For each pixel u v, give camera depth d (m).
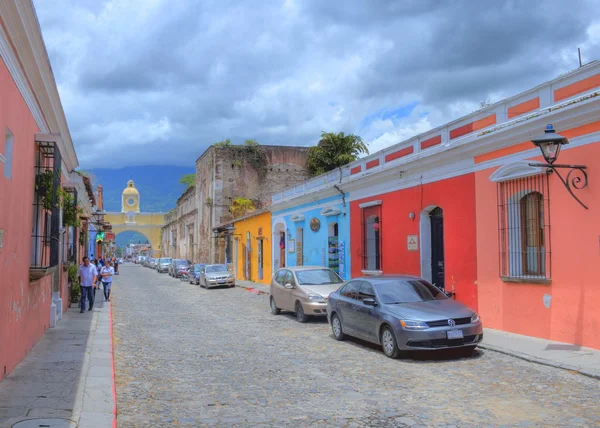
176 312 19.19
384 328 10.56
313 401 7.40
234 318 17.20
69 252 19.97
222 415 6.78
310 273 16.91
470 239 13.32
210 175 45.94
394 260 16.86
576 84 10.59
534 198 11.62
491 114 12.90
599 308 9.75
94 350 10.96
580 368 8.66
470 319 10.19
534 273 11.55
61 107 12.20
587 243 10.02
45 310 13.36
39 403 6.99
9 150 8.25
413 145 16.22
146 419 6.61
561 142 9.73
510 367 9.20
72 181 17.86
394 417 6.60
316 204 23.47
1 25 7.05
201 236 50.31
